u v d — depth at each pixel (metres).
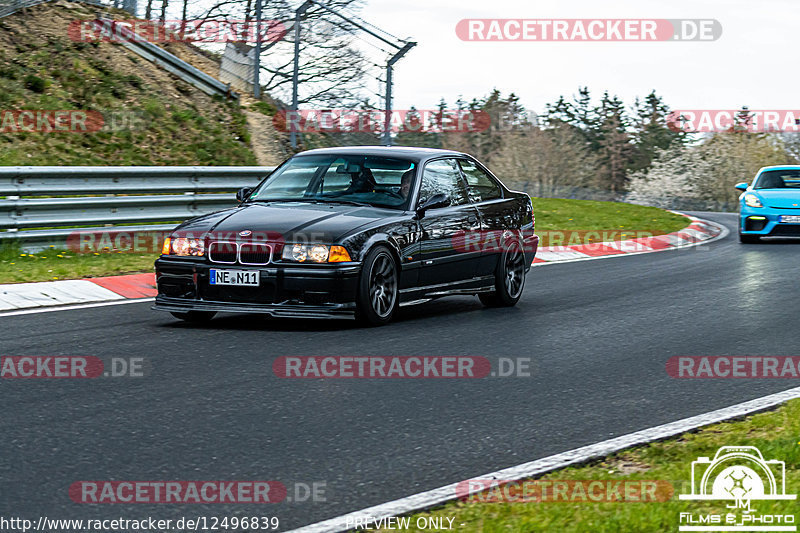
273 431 11.69
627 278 28.25
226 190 32.53
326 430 11.79
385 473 10.14
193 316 19.58
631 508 8.71
